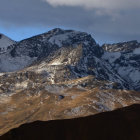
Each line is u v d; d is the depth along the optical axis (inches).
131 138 4736.7
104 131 4879.4
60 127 5073.8
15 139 5004.9
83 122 5064.0
